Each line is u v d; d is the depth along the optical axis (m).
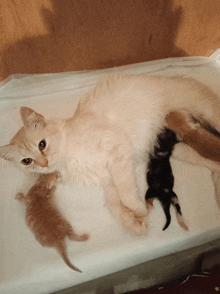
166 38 1.32
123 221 0.86
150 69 1.25
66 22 1.15
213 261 0.85
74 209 0.89
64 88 1.20
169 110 1.05
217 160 0.94
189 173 0.93
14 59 1.23
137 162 0.97
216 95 1.09
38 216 0.86
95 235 0.84
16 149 0.93
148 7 1.17
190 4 1.18
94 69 1.36
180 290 0.80
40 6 1.07
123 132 1.01
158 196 0.89
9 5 1.05
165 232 0.83
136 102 1.07
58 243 0.82
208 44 1.36
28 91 1.20
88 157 0.97
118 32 1.24
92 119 1.03
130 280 0.83
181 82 1.13
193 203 0.87
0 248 0.83
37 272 0.79
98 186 0.94
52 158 0.95
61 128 1.00
